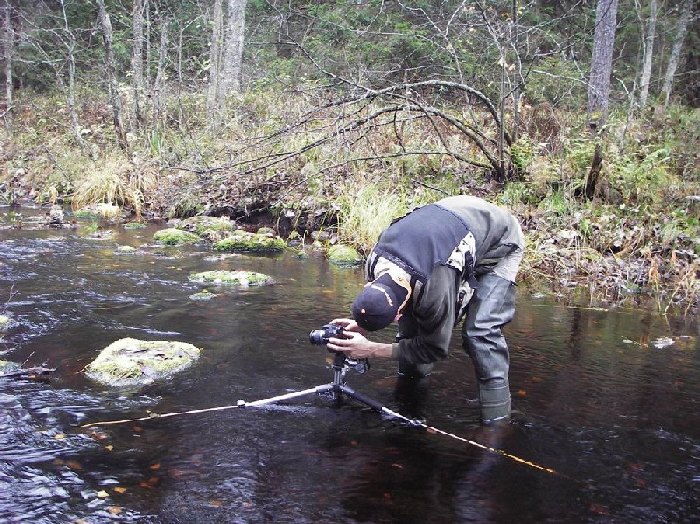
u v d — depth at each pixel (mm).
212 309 4797
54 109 14273
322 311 4855
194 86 13094
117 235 7719
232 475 2574
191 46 15969
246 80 14219
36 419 2965
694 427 3166
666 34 14453
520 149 8008
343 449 2828
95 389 3332
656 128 9938
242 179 8414
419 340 2869
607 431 3090
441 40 9445
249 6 16500
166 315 4609
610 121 9273
